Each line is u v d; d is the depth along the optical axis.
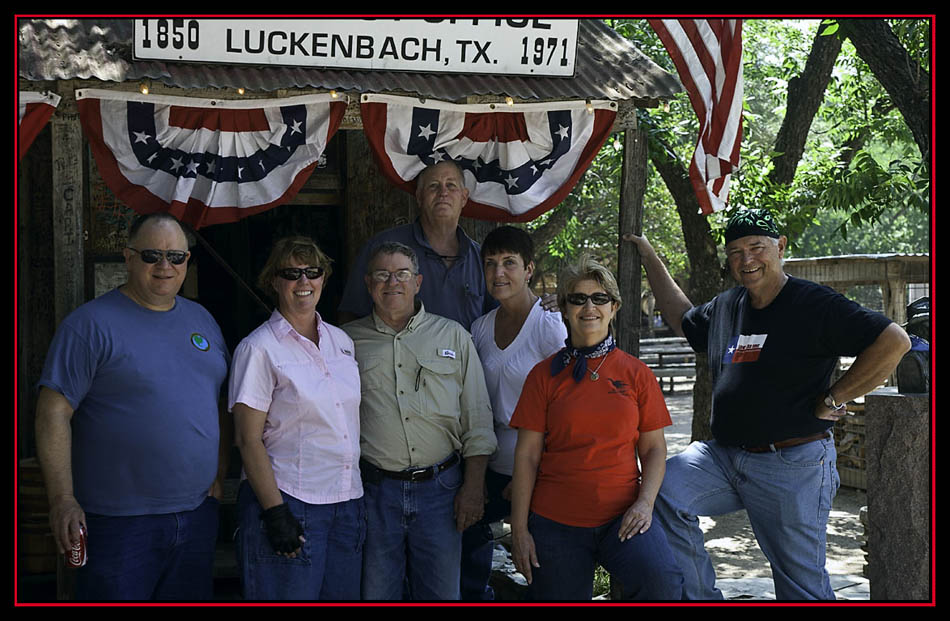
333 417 3.76
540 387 3.90
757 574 7.02
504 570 5.66
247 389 3.67
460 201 4.86
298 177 4.81
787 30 11.79
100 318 3.61
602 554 3.82
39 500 5.59
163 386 3.64
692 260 9.73
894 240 31.75
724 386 4.33
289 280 3.78
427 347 4.07
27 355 6.68
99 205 6.72
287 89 4.75
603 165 13.05
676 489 4.31
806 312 4.11
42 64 4.37
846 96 11.12
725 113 4.62
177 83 4.45
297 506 3.69
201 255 8.26
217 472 3.89
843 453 10.17
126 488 3.61
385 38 4.70
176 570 3.77
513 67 4.91
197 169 4.68
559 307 4.03
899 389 4.34
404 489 3.99
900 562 4.23
